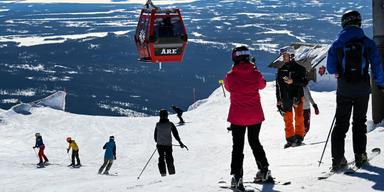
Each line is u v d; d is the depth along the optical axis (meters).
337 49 7.29
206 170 12.31
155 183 9.34
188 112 42.25
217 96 49.12
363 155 7.64
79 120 41.84
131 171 22.05
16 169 23.66
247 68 7.10
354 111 7.57
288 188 6.86
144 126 38.09
